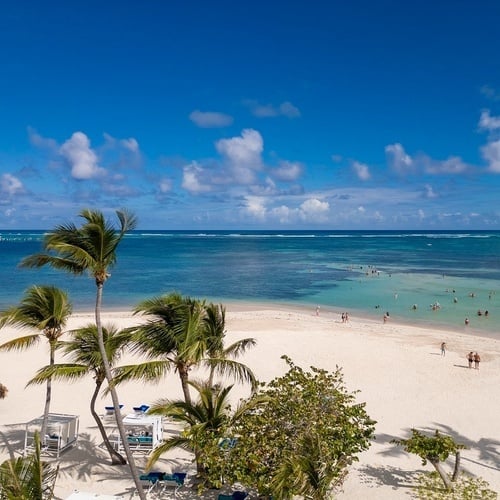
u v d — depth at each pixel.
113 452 17.92
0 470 10.67
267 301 61.94
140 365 14.11
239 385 27.73
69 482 16.48
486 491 16.23
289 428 14.08
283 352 34.59
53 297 17.58
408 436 21.17
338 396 15.52
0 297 60.91
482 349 37.50
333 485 14.87
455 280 79.88
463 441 20.77
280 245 195.12
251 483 13.27
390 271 93.94
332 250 161.25
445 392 26.92
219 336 17.52
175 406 14.83
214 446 13.97
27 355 32.59
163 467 17.95
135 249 167.12
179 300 15.68
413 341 39.75
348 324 47.41
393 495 16.08
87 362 17.08
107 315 49.34
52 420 19.61
